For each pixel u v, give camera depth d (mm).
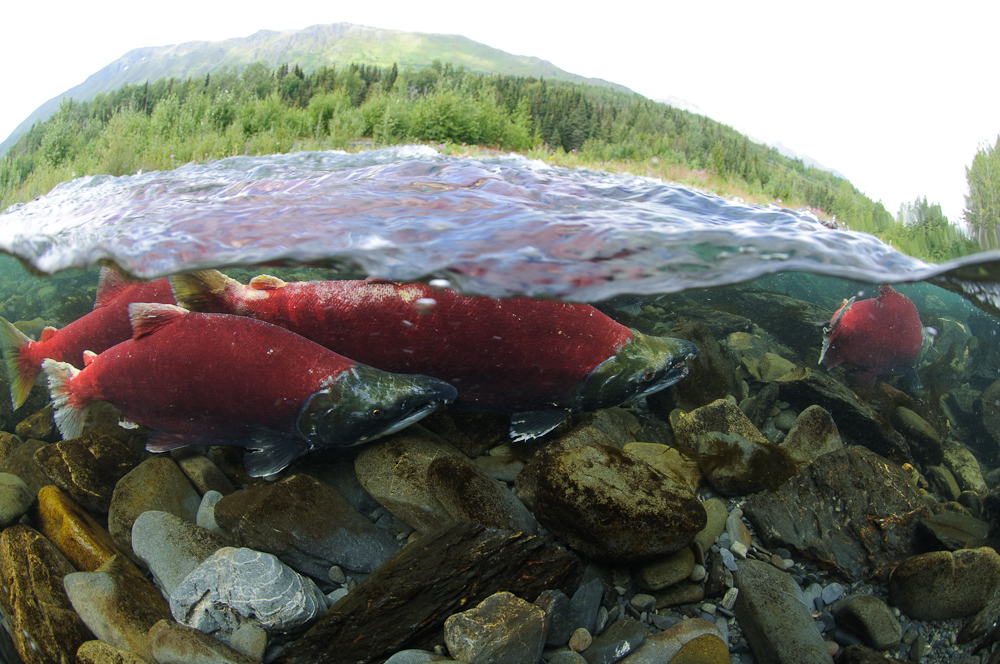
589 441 762
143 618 579
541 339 750
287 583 579
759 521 711
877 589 657
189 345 703
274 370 694
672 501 627
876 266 657
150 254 742
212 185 1074
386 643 546
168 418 729
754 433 814
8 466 761
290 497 647
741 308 1276
